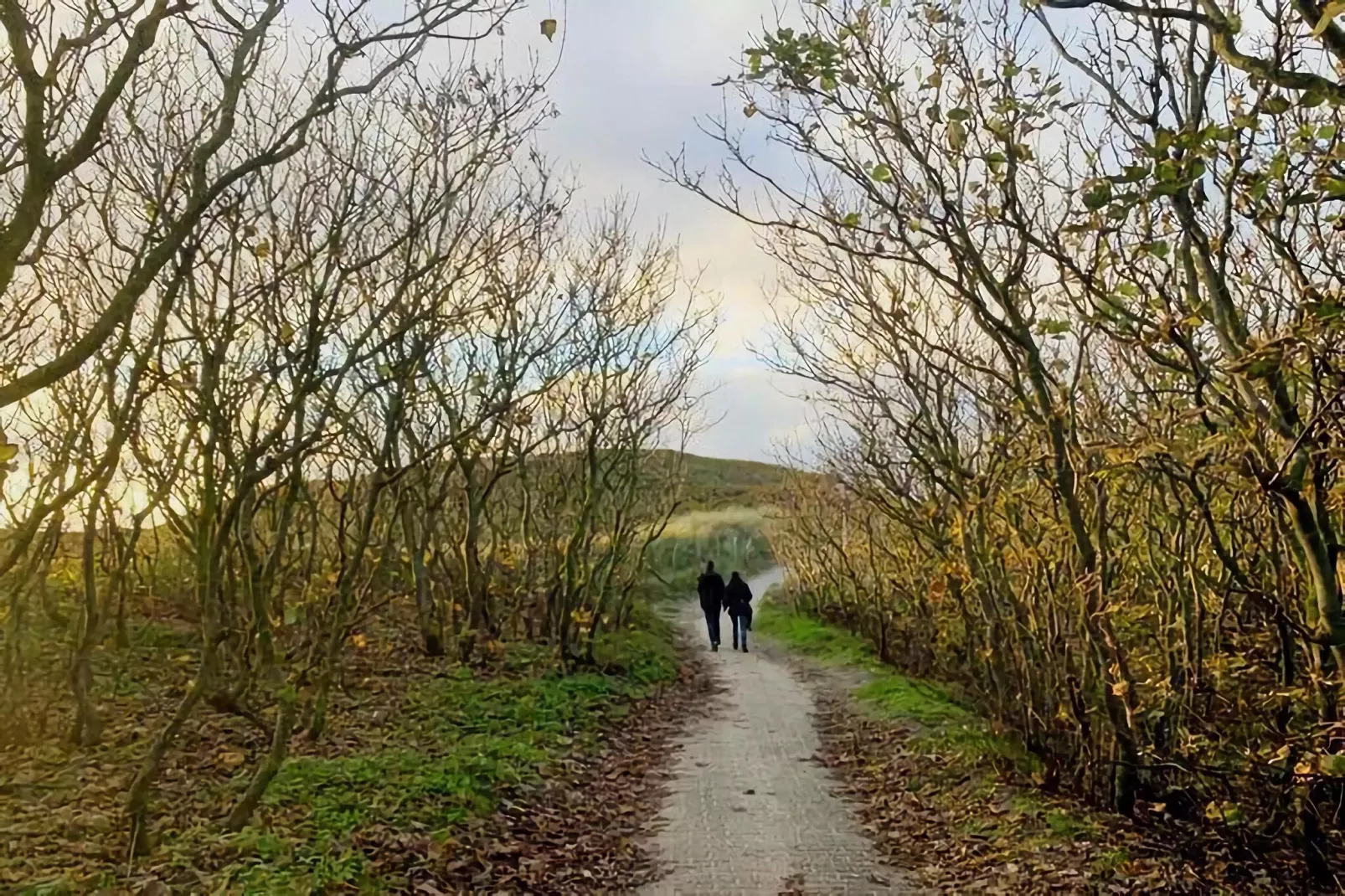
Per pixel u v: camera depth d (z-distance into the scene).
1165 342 5.30
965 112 6.38
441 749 10.14
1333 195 4.38
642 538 25.06
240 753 9.47
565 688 14.43
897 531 16.59
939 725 12.35
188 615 14.92
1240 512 6.95
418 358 8.59
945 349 8.26
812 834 8.52
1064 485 7.64
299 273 8.12
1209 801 7.34
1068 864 7.07
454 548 16.92
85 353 3.85
